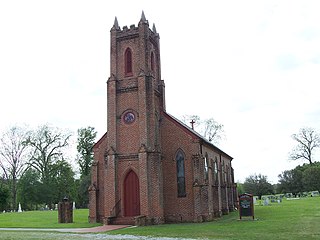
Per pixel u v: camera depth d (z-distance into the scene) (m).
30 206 80.44
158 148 35.88
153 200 33.72
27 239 21.47
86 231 27.45
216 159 47.16
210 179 40.66
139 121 35.34
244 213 34.22
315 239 18.81
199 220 34.66
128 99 36.66
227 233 22.95
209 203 37.41
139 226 31.20
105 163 36.22
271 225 26.97
